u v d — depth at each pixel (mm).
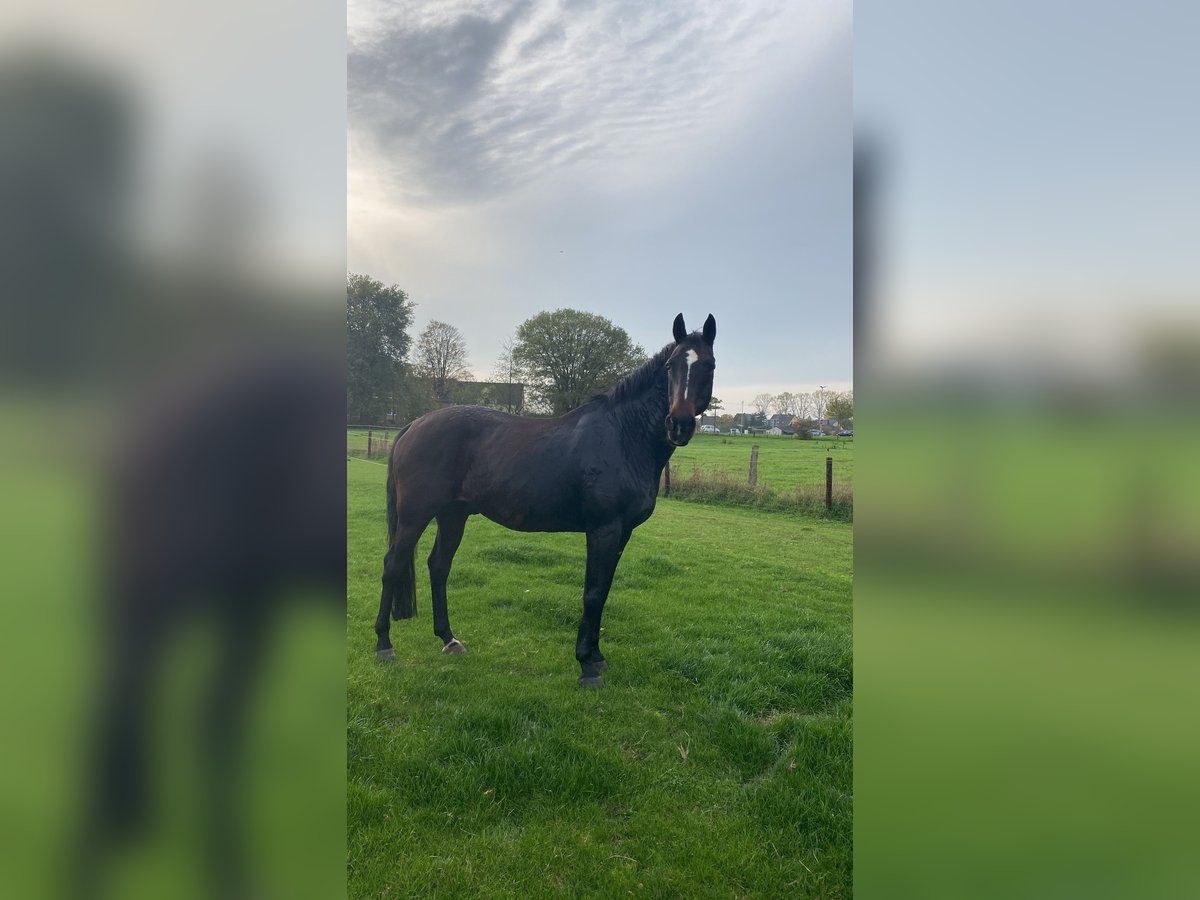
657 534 8539
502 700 3744
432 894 2324
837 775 3016
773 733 3412
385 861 2475
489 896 2322
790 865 2486
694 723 3568
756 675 4094
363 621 5305
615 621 5191
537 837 2625
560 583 6352
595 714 3660
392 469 4766
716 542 8164
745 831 2688
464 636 4895
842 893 2340
